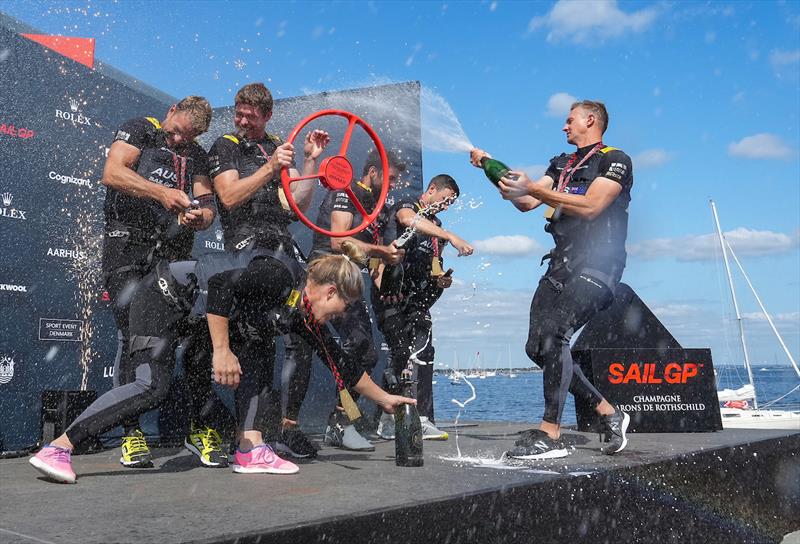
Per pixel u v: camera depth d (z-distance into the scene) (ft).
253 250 8.61
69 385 11.97
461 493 6.32
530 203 11.59
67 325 12.01
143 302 7.96
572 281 10.09
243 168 9.45
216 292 7.91
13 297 11.15
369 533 5.46
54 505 5.77
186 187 10.26
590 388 10.23
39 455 7.10
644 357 12.77
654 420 12.60
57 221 12.01
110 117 13.28
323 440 13.08
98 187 12.89
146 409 7.70
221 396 13.65
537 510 7.00
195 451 8.79
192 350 8.88
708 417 12.83
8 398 10.93
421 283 13.91
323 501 5.92
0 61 11.21
